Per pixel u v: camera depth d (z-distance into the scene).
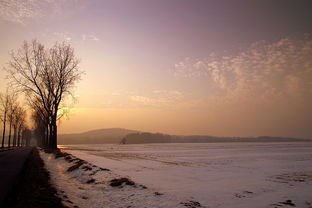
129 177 18.94
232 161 34.44
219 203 11.77
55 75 47.31
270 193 14.03
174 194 13.30
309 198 12.95
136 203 11.34
